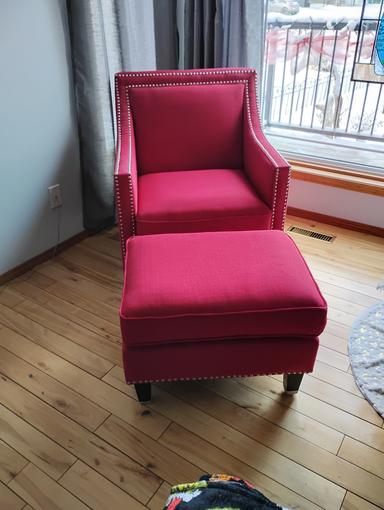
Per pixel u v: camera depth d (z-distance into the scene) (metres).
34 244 2.28
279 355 1.42
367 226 2.48
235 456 1.37
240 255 1.50
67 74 2.19
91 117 2.28
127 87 2.11
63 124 2.24
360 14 2.33
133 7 2.33
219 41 2.29
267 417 1.49
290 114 2.89
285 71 2.77
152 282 1.39
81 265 2.31
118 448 1.40
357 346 1.74
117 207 1.83
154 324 1.31
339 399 1.55
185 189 1.97
